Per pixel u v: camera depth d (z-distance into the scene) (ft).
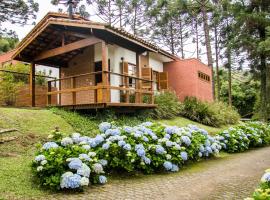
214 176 23.93
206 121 55.31
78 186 18.31
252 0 84.53
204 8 83.71
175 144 26.78
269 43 72.02
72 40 47.91
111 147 23.40
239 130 42.29
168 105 52.31
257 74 87.61
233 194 18.71
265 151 40.22
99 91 47.93
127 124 39.22
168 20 108.99
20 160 23.17
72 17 51.93
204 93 72.49
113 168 23.90
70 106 41.11
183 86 68.03
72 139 23.20
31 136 28.66
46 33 44.96
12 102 50.88
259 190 11.71
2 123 29.81
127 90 40.96
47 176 19.06
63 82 55.52
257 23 81.92
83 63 52.44
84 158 20.30
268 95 88.79
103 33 38.52
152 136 26.50
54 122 34.04
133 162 23.88
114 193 18.79
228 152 38.27
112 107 38.96
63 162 19.56
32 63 49.60
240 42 85.76
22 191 17.81
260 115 86.89
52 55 45.55
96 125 36.14
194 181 22.20
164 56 64.39
